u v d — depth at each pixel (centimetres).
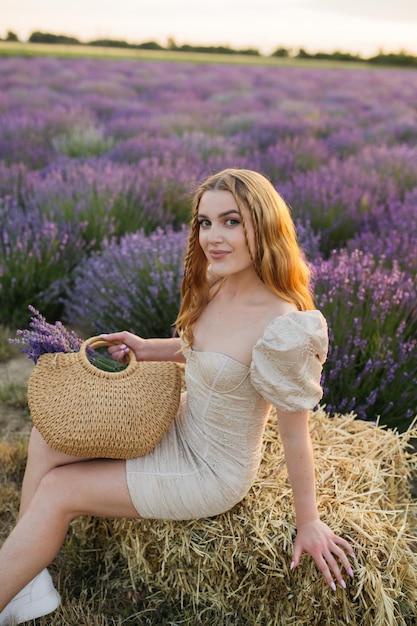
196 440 189
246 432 183
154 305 378
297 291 181
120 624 202
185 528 195
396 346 305
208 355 176
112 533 214
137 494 184
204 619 205
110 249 432
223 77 1497
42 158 752
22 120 882
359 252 409
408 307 320
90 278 407
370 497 208
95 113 1019
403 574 190
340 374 291
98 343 218
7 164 719
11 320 426
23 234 473
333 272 346
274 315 173
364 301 331
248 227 171
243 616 201
